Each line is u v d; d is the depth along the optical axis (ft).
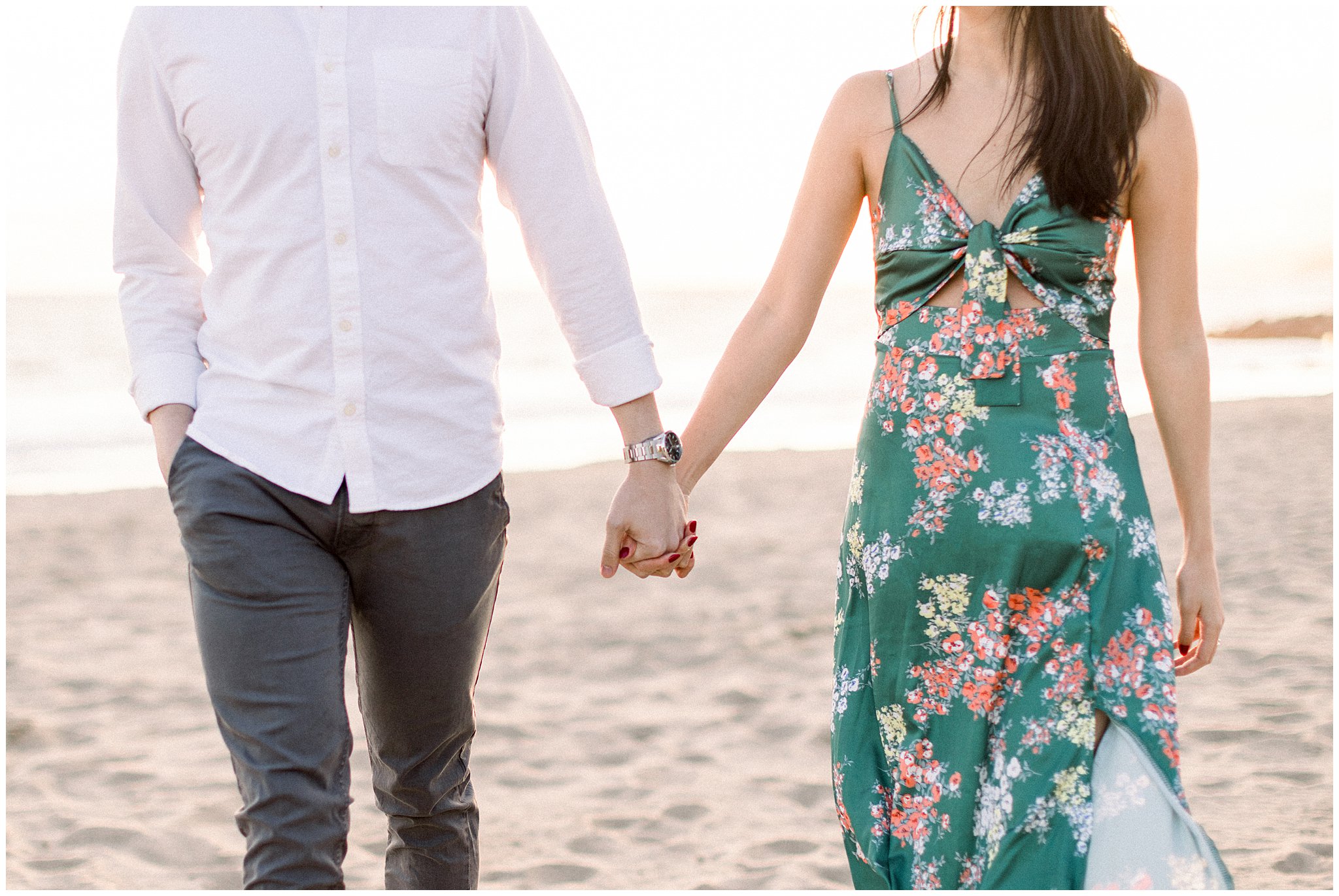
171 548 27.81
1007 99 6.12
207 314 6.57
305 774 5.93
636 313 6.96
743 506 31.91
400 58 6.25
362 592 6.63
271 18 6.21
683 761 14.01
